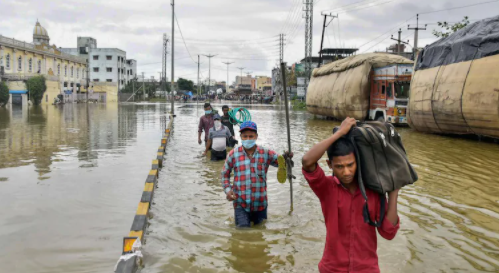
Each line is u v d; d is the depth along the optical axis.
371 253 2.80
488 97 11.88
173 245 4.61
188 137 15.45
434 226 5.16
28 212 5.86
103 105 57.31
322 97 25.52
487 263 4.09
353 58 22.55
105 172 8.64
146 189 6.44
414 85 16.14
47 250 4.53
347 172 2.66
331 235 2.81
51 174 8.40
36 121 23.67
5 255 4.39
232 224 5.31
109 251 4.52
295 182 7.64
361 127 2.72
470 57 12.95
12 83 53.16
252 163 5.13
